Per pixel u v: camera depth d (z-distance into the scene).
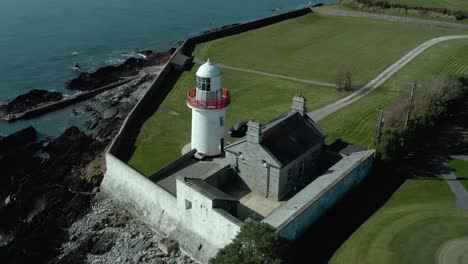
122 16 134.12
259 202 41.97
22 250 42.03
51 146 59.91
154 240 41.09
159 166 50.03
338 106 64.19
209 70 46.16
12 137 61.53
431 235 35.22
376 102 65.00
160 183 45.19
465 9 118.50
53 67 92.62
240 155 43.12
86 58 98.31
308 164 45.53
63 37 112.00
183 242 39.25
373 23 116.50
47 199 48.41
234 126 57.03
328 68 82.88
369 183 43.16
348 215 38.47
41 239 43.03
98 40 110.62
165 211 41.66
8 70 90.12
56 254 41.53
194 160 49.66
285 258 32.22
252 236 30.64
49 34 113.94
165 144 55.47
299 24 116.62
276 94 70.56
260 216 39.91
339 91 71.00
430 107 52.50
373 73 79.00
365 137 53.59
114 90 79.31
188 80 77.50
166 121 62.19
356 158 44.00
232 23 131.12
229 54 91.56
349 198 40.81
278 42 100.50
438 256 33.06
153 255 39.31
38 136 65.19
